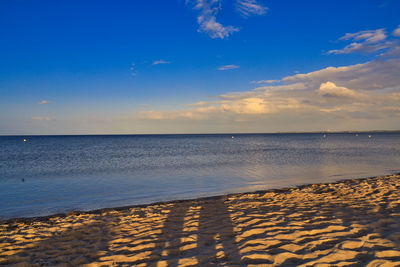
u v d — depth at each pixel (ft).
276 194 33.42
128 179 50.90
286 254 12.29
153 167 68.74
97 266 12.93
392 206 21.39
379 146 159.63
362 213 19.44
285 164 72.59
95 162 82.84
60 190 41.60
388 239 13.15
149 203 33.45
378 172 56.75
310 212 20.94
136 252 14.60
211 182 47.21
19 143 249.96
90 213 28.35
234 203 28.60
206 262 12.34
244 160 84.12
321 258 11.50
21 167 71.87
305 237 14.49
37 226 22.80
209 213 24.07
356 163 73.41
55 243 17.25
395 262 10.59
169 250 14.55
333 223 16.85
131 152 126.00
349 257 11.42
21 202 34.53
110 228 20.57
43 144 223.71
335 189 34.63
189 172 59.41
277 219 19.22
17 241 17.94
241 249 13.53
